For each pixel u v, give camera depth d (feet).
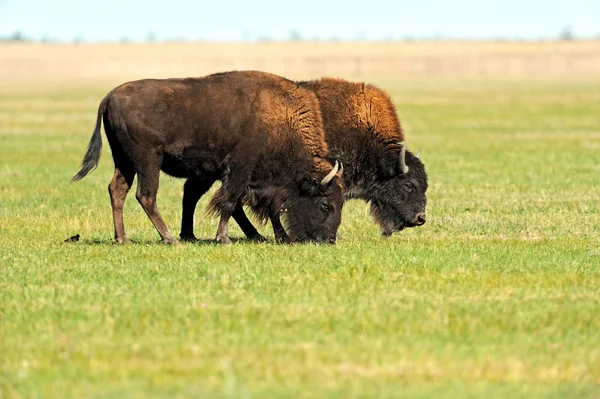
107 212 200.75
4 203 213.87
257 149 160.97
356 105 172.45
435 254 147.02
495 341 101.09
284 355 94.99
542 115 544.21
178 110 156.97
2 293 120.37
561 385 87.66
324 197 162.40
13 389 84.69
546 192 232.53
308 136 163.43
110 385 86.12
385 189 172.76
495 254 147.02
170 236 159.02
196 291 120.78
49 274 131.34
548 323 107.76
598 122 490.49
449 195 228.43
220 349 96.99
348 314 109.91
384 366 92.02
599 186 243.81
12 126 458.91
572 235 169.58
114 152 159.94
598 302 117.91
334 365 92.38
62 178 267.59
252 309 111.75
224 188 161.79
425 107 615.16
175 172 162.30
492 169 288.71
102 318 107.96
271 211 164.45
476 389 85.40
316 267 136.26
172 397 82.84
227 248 152.87
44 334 101.71
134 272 132.36
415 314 110.22
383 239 167.73
